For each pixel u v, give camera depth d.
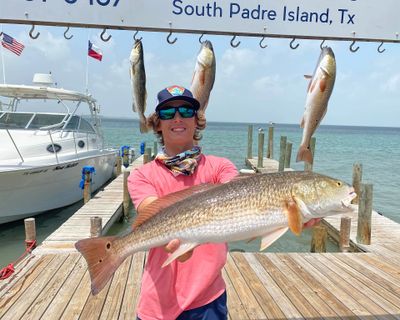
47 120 11.23
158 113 2.44
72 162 10.44
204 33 2.87
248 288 5.03
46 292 4.81
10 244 8.60
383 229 8.42
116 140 44.31
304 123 2.81
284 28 2.87
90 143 12.79
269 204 2.09
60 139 10.77
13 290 4.86
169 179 2.34
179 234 2.08
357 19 2.91
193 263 2.24
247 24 2.83
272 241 2.08
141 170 2.40
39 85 11.38
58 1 2.65
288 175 2.16
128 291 4.84
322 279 5.38
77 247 2.02
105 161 14.38
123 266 5.62
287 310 4.46
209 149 36.72
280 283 5.21
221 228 2.08
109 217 9.13
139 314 2.31
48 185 9.80
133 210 11.60
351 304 4.63
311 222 2.18
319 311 4.45
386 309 4.52
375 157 31.83
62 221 10.36
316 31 2.89
